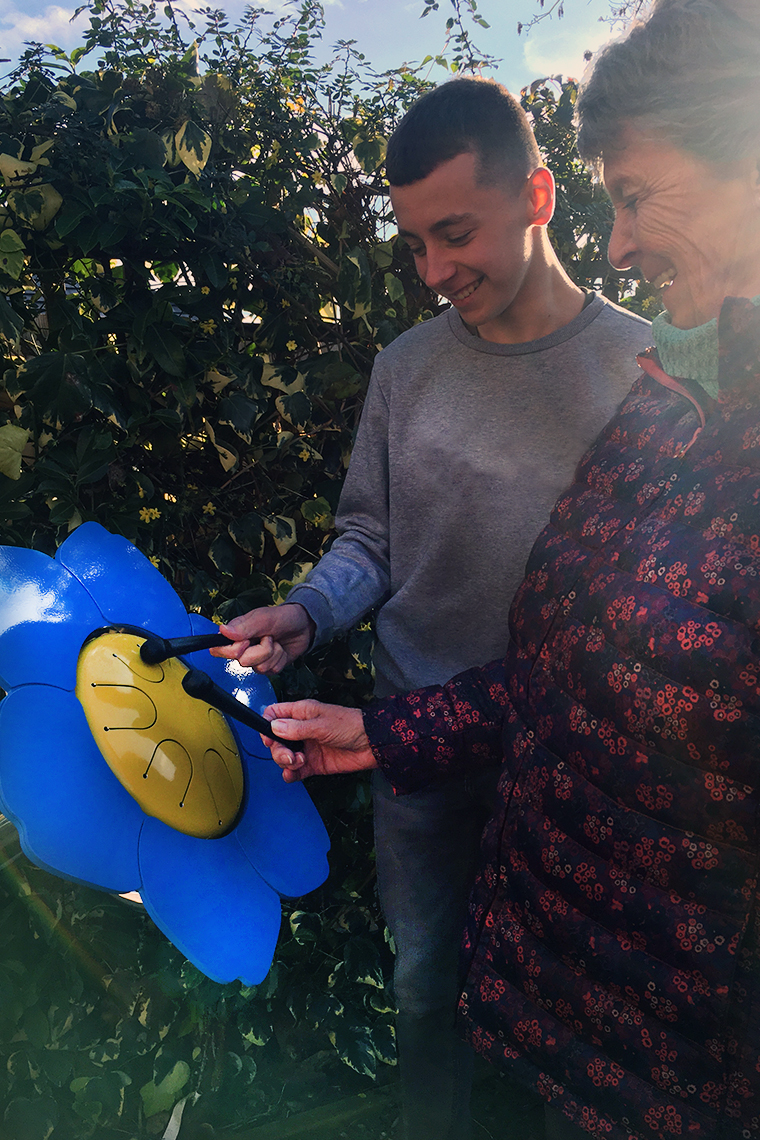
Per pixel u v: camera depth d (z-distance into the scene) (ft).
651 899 2.24
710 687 2.03
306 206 4.99
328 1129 5.07
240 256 4.66
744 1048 2.15
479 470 3.85
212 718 3.18
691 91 2.03
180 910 2.75
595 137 2.24
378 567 4.25
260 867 3.15
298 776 3.29
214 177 4.50
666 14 2.08
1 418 4.42
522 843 2.59
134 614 3.14
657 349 2.41
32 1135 4.70
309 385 5.05
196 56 4.66
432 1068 4.38
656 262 2.34
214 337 4.75
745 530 2.03
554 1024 2.55
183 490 4.98
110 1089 4.91
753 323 1.96
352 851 5.58
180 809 2.84
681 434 2.36
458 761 3.23
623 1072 2.38
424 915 4.32
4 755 2.47
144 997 5.23
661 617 2.13
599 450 2.71
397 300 5.22
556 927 2.47
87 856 2.59
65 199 4.19
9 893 4.86
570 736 2.39
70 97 4.27
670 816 2.16
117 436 4.69
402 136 3.31
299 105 5.02
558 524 2.72
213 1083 5.22
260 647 3.40
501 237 3.38
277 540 5.14
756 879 2.10
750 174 2.06
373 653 4.46
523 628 2.69
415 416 4.01
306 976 5.51
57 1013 5.02
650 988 2.26
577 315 3.76
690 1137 2.27
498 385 3.83
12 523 4.50
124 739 2.71
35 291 4.42
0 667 2.59
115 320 4.44
